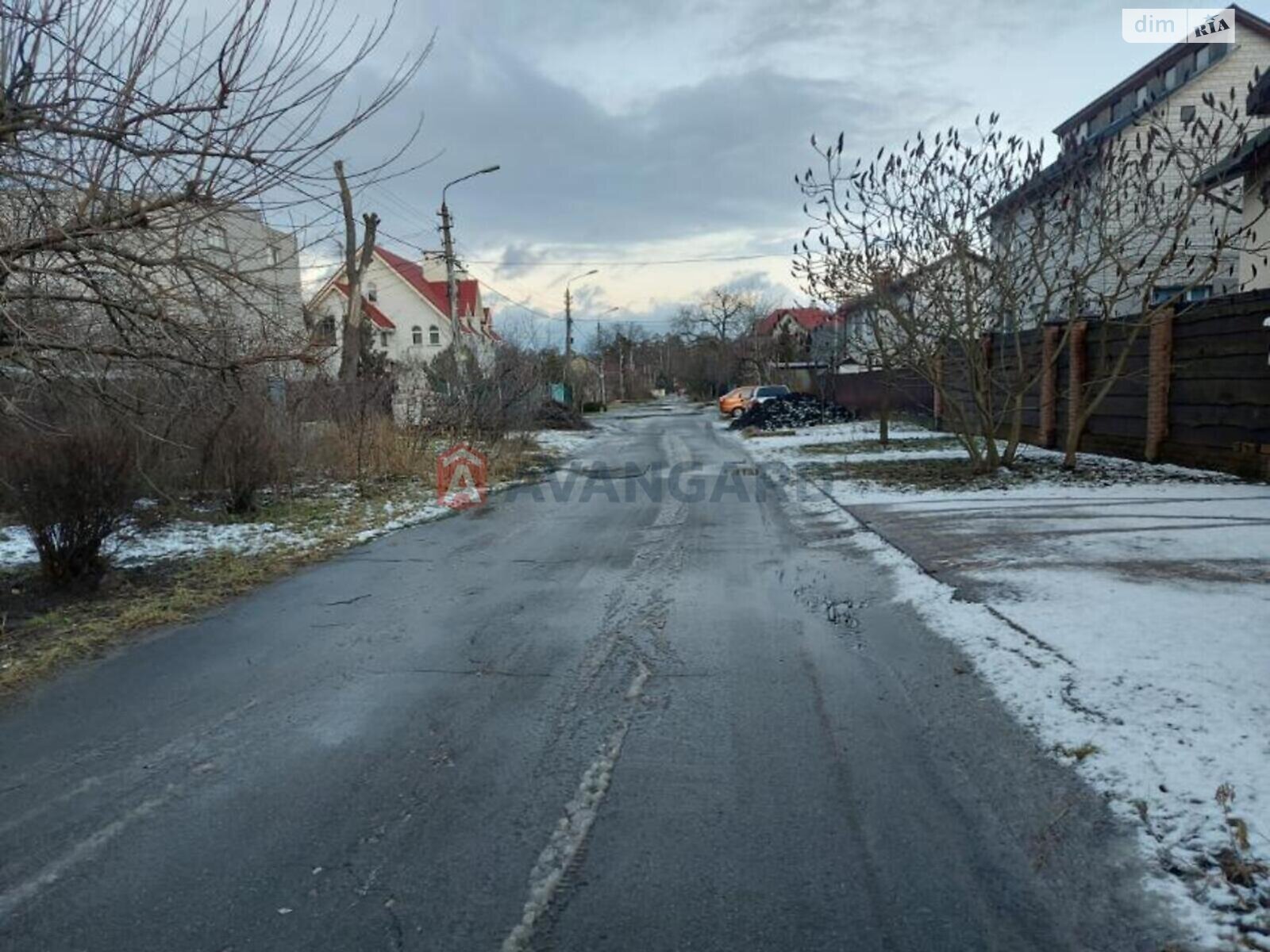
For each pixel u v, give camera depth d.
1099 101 23.72
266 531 10.03
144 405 7.29
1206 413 11.17
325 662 5.29
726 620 5.94
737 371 67.00
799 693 4.55
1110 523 8.24
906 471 13.75
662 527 9.91
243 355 6.52
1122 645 4.76
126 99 5.09
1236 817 3.03
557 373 44.53
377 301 51.31
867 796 3.42
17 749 4.12
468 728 4.20
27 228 5.44
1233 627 4.92
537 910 2.74
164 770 3.83
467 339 26.78
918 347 12.93
